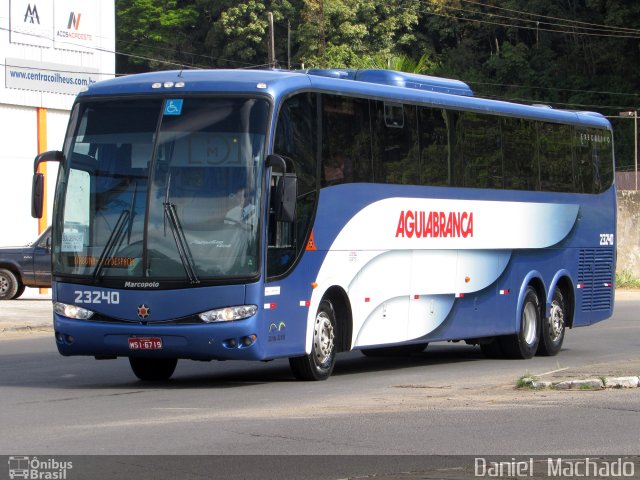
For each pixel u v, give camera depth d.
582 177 22.98
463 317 19.38
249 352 14.55
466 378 16.84
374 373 17.83
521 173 21.00
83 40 41.25
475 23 79.81
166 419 12.12
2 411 12.79
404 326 17.97
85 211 15.05
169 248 14.64
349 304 16.69
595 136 23.55
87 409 12.96
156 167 14.85
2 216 39.16
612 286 24.08
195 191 14.72
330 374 16.55
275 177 14.95
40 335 25.52
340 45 72.50
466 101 19.62
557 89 76.44
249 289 14.51
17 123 39.44
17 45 39.12
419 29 81.81
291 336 15.34
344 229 16.52
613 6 72.12
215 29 74.44
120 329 14.68
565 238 22.30
